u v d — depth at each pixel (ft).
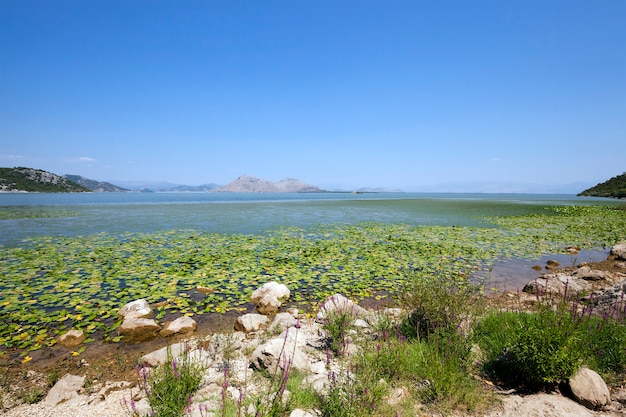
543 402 14.55
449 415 14.53
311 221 109.09
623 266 45.14
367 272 43.01
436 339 18.45
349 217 126.00
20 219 109.50
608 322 20.10
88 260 47.85
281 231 81.41
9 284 35.96
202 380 17.78
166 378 15.34
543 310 19.08
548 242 67.77
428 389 16.15
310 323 27.12
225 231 81.46
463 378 16.72
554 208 176.76
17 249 55.47
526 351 16.03
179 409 14.33
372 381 15.80
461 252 56.29
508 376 17.40
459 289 22.85
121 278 39.22
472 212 153.17
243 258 50.06
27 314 28.07
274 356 18.29
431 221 110.11
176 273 41.37
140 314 27.84
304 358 19.06
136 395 17.06
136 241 64.69
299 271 43.32
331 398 14.62
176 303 31.58
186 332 25.52
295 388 16.39
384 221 110.22
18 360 21.20
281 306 31.58
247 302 32.71
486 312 23.81
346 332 22.86
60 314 28.12
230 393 16.07
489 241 67.82
